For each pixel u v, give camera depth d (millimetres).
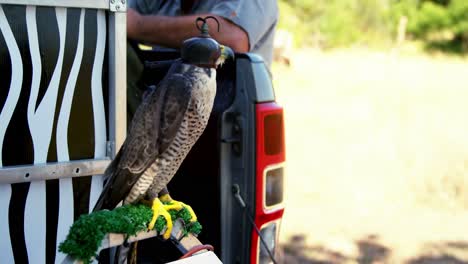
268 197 3230
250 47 3895
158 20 3785
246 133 3168
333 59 24062
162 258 3309
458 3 30219
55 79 2656
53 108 2668
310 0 27812
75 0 2621
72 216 2758
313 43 27688
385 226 7352
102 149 2791
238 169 3203
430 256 6570
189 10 4074
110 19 2715
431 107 14750
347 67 21969
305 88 17406
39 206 2689
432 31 30875
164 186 2471
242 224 3223
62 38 2645
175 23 3748
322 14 27969
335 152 10469
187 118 2354
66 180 2719
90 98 2740
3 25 2533
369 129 12281
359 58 24688
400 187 8680
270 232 3311
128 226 2285
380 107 14602
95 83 2742
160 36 3797
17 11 2549
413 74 20797
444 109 14547
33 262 2711
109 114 2783
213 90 2381
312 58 24094
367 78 19516
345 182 8867
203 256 2344
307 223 7355
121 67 2750
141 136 2375
